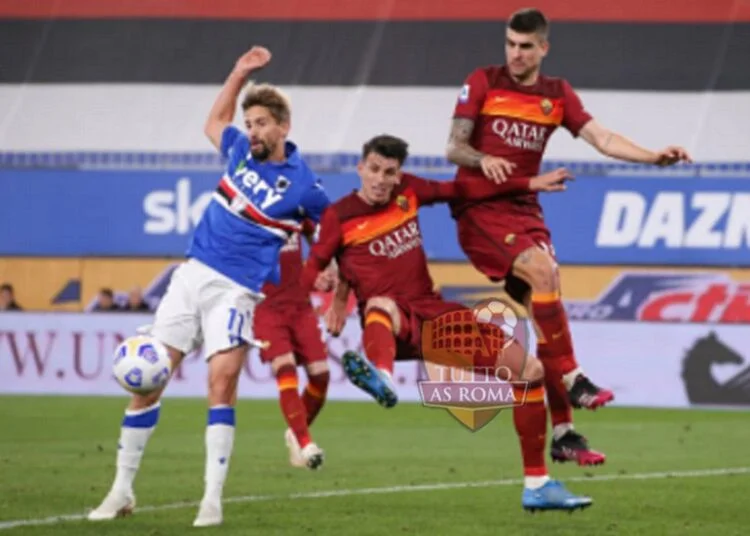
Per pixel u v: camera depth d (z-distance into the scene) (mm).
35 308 59344
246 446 40500
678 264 56875
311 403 36375
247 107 25516
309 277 28906
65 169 61469
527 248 28000
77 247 60906
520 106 28156
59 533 24609
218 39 65000
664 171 57812
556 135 59906
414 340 28594
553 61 63000
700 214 57375
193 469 34688
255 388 55812
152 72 64438
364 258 28812
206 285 25406
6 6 66062
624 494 31109
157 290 58656
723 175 57469
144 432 26188
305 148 61812
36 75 64625
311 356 35812
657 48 62719
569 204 58000
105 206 61031
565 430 27578
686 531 25859
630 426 47281
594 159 59344
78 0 66250
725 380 54281
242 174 25641
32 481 32062
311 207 25922
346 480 33156
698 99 61312
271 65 63969
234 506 28547
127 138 63188
